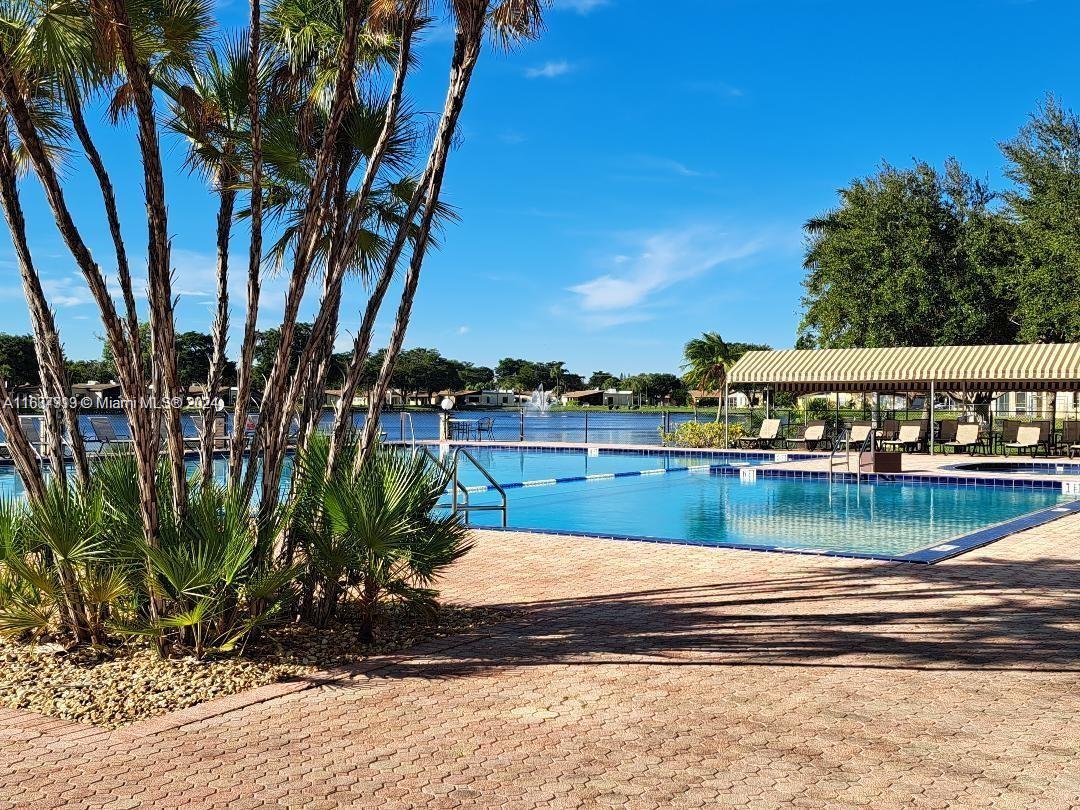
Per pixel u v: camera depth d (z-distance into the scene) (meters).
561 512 17.06
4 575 6.69
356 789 4.10
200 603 5.93
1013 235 37.28
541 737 4.74
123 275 5.71
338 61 6.81
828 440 28.77
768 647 6.46
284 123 6.75
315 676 5.83
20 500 6.72
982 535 11.30
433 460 7.18
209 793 4.07
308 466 6.83
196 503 6.20
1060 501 17.27
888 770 4.27
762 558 10.13
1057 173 35.62
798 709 5.14
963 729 4.80
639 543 11.27
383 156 7.12
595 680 5.72
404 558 6.54
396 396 102.00
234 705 5.28
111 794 4.06
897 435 27.64
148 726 4.96
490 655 6.31
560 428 49.97
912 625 7.01
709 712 5.11
